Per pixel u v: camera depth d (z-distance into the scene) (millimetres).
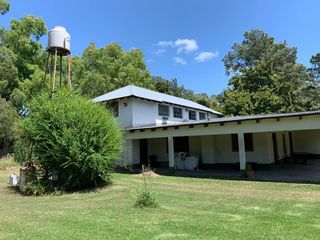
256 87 35781
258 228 5590
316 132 24125
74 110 11094
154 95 22656
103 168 11445
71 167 10891
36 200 9258
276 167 18078
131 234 5312
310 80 42281
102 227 5797
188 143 20078
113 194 9945
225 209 7336
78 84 32781
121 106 19984
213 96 52031
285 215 6605
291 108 32062
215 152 18625
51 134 10750
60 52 13320
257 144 17312
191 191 10344
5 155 21906
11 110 22609
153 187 11344
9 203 8742
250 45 57250
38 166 11289
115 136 11922
